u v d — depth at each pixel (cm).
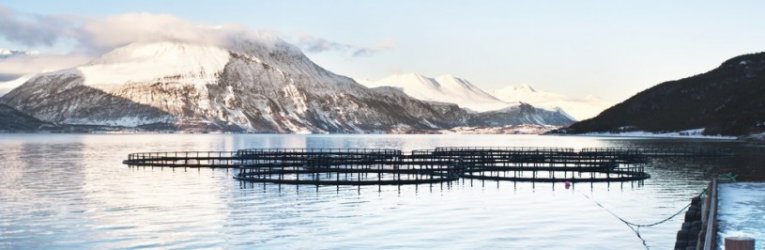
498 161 10838
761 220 3259
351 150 17588
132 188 7312
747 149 15075
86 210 5653
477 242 4219
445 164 10294
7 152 16562
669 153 13188
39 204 6031
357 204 5825
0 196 6644
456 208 5572
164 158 11750
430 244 4172
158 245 4212
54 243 4291
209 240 4350
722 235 2884
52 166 11038
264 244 4228
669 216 5131
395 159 12181
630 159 11312
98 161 12562
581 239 4294
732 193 4344
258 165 9750
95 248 4141
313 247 4131
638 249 4016
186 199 6284
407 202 5928
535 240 4269
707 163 10906
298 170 8888
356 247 4109
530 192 6631
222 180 8106
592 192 6631
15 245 4234
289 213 5375
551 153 12138
